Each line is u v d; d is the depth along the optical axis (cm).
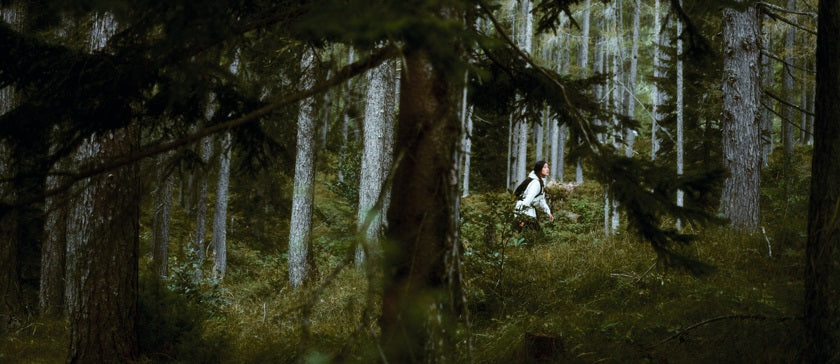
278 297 961
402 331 197
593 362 422
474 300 612
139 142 528
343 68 229
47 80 325
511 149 2444
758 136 842
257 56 350
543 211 911
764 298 497
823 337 312
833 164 313
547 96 364
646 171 322
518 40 1861
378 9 168
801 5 1616
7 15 671
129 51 281
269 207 1697
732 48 862
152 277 645
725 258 685
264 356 523
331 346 457
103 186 512
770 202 1084
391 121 1133
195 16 230
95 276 519
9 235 258
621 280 641
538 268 739
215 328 708
